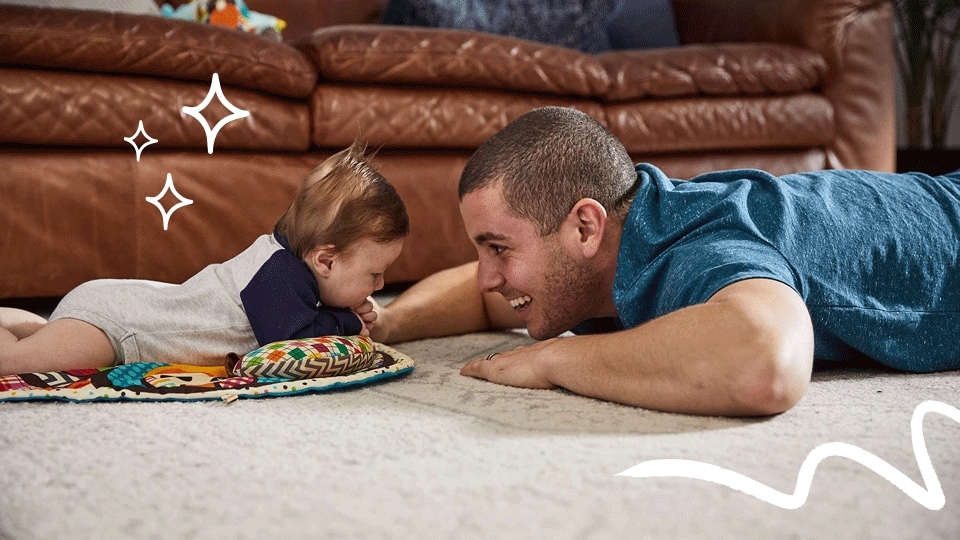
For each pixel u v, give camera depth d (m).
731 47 2.51
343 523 0.67
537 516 0.67
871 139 2.66
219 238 2.01
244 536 0.65
